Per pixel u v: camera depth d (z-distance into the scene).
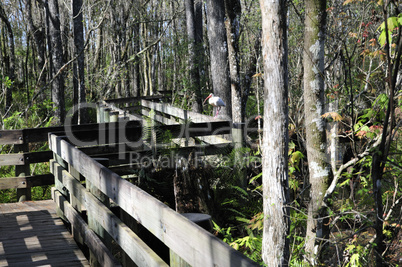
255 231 5.72
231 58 9.33
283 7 3.71
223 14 12.05
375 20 4.16
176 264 2.46
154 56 32.31
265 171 3.99
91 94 24.05
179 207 6.14
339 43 4.70
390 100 3.32
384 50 4.07
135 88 30.91
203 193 6.16
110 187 3.59
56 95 18.98
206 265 1.98
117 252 6.55
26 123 14.56
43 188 8.75
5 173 9.42
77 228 4.76
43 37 22.39
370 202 4.91
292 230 5.08
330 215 4.25
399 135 5.21
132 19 28.11
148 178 6.85
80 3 19.36
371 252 4.14
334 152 4.86
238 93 9.37
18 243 5.00
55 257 4.57
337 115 4.23
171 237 2.40
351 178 5.00
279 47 3.75
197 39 20.03
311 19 4.29
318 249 4.35
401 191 4.72
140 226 4.23
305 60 4.40
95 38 31.86
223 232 5.49
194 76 18.59
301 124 6.26
